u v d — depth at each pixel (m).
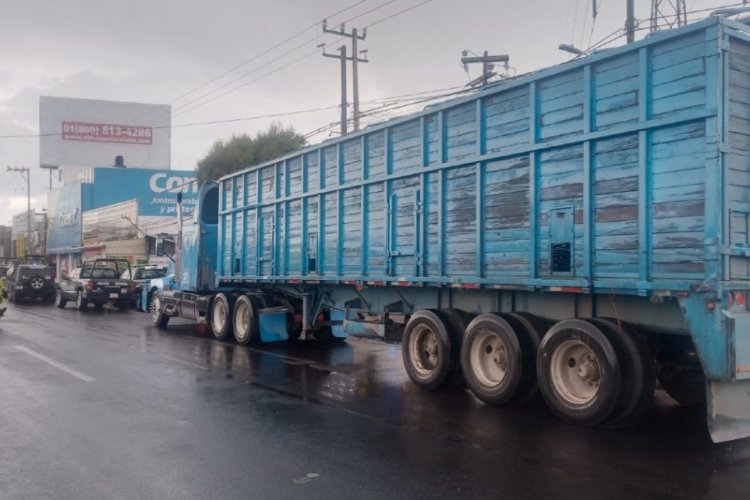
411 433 7.20
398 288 10.78
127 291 25.75
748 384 6.61
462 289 9.22
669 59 6.68
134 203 40.75
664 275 6.66
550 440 6.92
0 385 9.70
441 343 9.21
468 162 8.87
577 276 7.50
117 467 6.04
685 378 8.13
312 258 12.34
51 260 55.19
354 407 8.48
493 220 8.55
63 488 5.52
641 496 5.30
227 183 15.73
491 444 6.78
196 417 7.89
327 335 14.91
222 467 6.05
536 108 8.01
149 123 63.81
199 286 16.91
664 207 6.68
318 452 6.50
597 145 7.34
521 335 8.20
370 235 10.75
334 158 11.66
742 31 6.52
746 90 6.58
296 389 9.66
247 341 14.58
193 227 17.36
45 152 60.69
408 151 9.95
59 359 12.20
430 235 9.54
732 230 6.37
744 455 6.39
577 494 5.35
